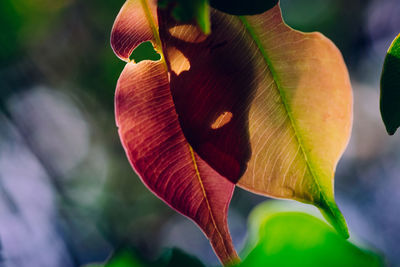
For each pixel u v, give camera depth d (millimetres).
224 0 275
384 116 287
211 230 277
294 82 283
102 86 1414
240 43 281
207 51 279
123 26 280
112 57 1344
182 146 280
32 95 1407
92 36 1352
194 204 279
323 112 281
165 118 280
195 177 280
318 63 282
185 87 276
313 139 281
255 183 278
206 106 277
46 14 1268
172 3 266
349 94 280
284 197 278
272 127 281
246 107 280
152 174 277
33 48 1314
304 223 249
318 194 277
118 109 277
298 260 246
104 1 1310
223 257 275
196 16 239
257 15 281
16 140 1358
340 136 279
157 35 281
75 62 1383
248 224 251
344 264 248
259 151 280
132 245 264
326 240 249
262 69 282
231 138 278
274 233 248
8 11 1183
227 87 279
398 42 287
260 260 246
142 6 279
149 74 280
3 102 1314
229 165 278
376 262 250
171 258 272
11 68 1312
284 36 283
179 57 277
